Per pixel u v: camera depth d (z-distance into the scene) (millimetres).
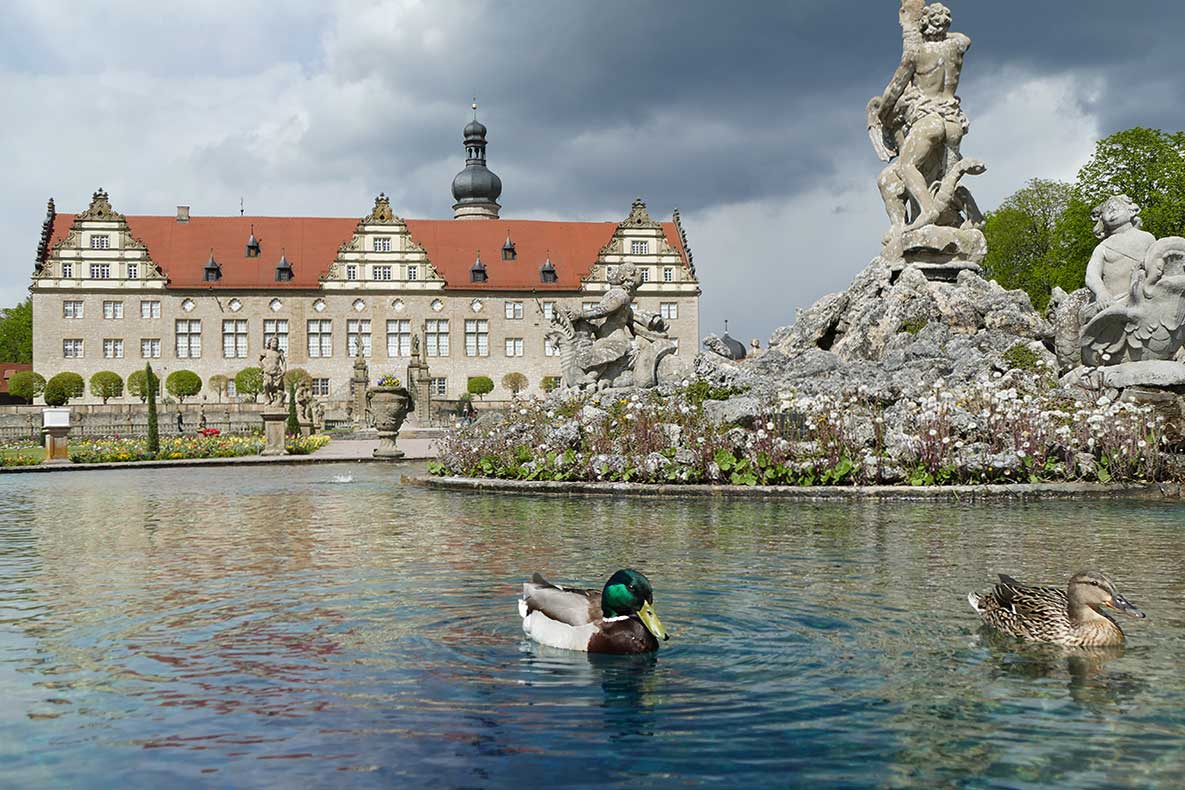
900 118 26516
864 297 25750
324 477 27812
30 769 4930
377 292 104688
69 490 24438
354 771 4832
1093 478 16641
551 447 19859
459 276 106500
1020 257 70125
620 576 6977
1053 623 7000
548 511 15570
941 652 6812
